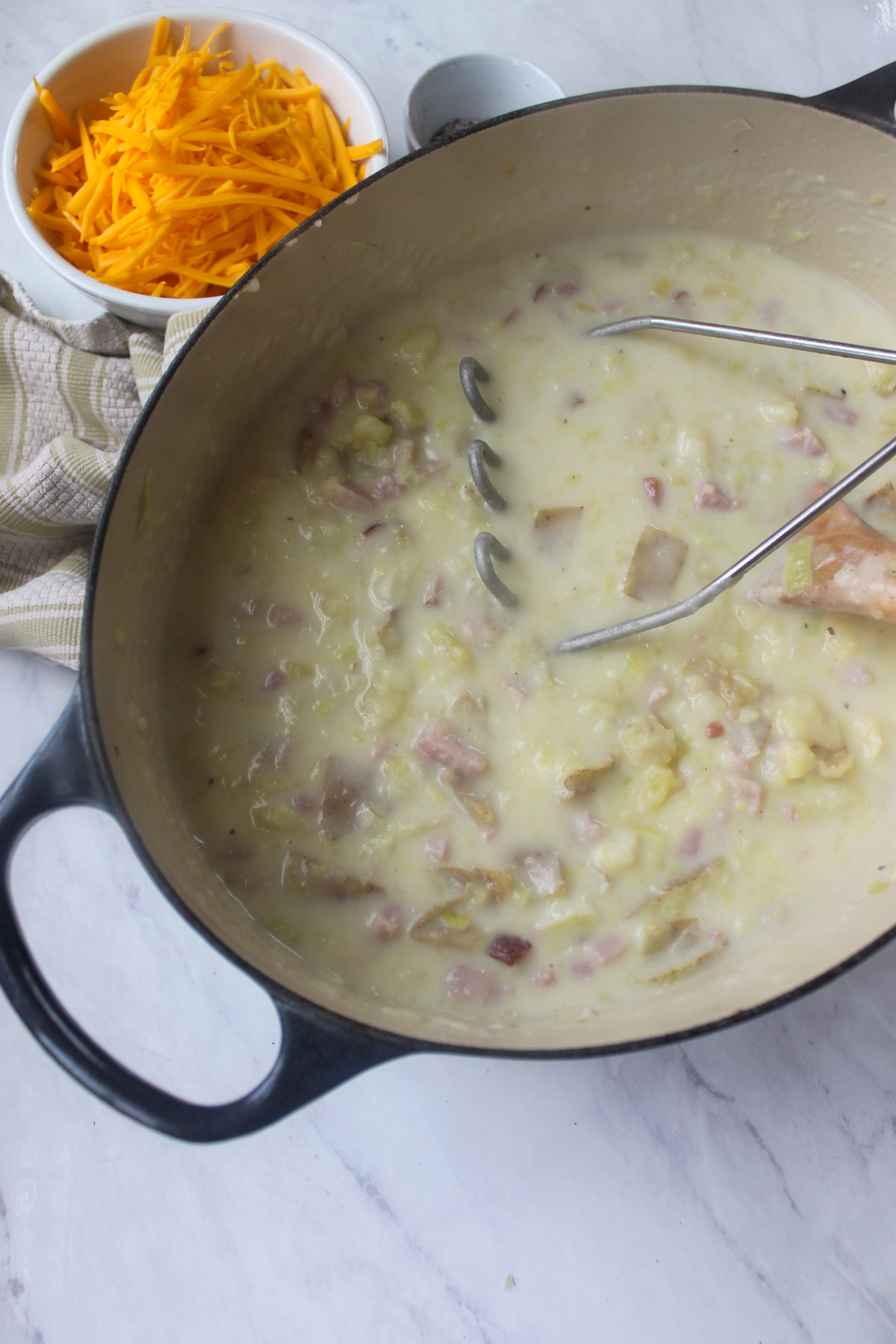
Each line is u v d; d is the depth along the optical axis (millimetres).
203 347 585
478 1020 577
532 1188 624
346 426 635
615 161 623
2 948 530
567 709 606
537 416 637
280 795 603
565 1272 618
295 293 606
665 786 599
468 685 608
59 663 657
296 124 668
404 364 643
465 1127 627
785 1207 625
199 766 606
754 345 647
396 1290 616
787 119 609
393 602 617
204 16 675
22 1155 626
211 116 658
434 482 629
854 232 640
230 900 591
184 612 619
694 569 620
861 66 732
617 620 615
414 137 688
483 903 593
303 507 628
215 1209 623
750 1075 635
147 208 648
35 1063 634
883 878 591
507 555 617
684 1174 626
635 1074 633
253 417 633
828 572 600
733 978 580
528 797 600
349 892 593
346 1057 529
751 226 651
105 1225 621
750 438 636
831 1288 618
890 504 630
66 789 538
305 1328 613
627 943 592
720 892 598
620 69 731
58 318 699
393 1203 622
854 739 611
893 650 617
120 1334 613
